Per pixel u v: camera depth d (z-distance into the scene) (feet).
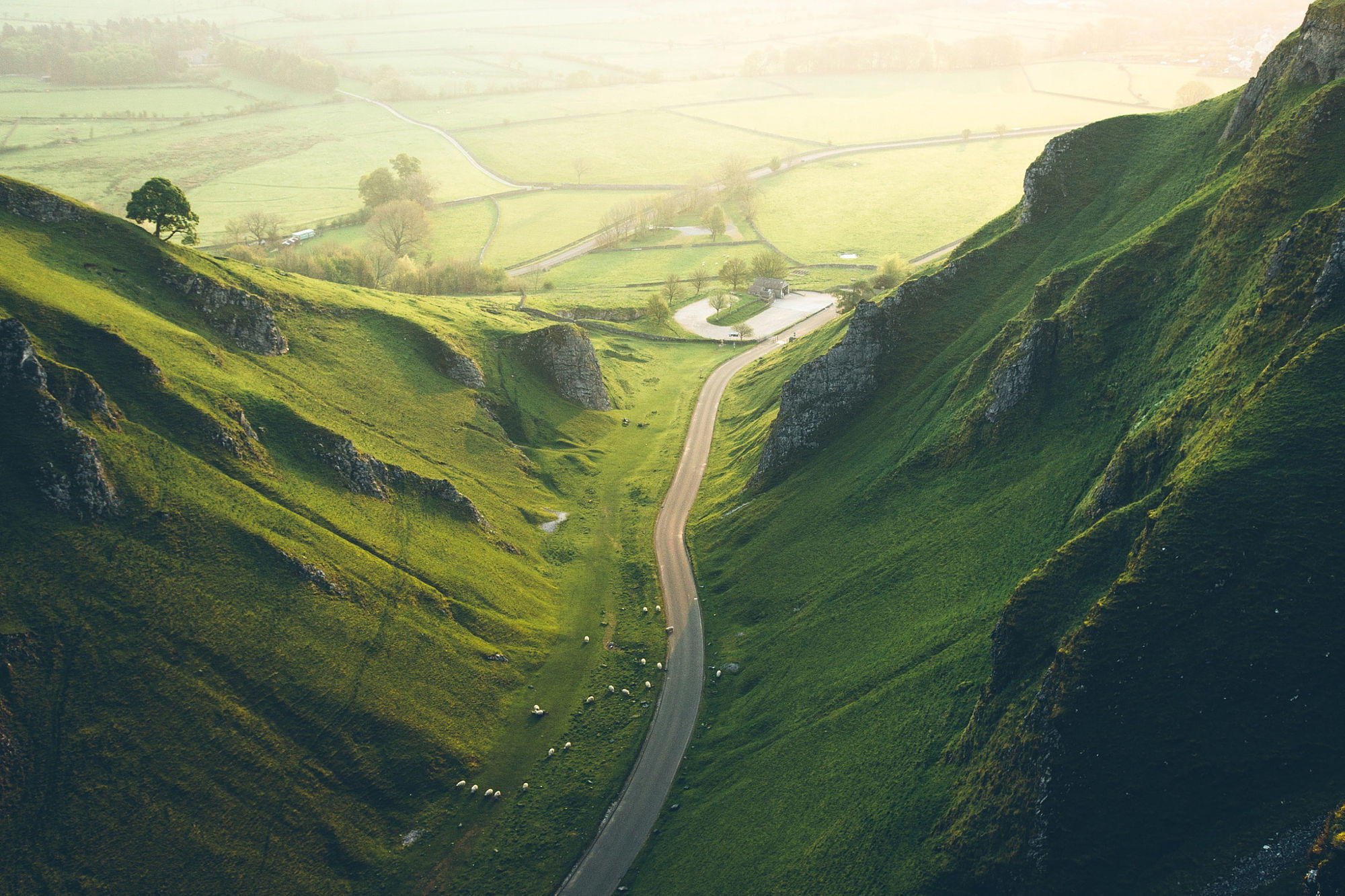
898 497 399.65
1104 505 290.97
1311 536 212.64
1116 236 443.73
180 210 473.67
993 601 303.48
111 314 381.40
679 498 514.68
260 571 333.42
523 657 372.17
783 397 488.44
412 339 529.04
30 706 267.39
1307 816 185.16
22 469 303.48
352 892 276.41
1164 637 215.72
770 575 409.08
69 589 292.20
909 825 244.63
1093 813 205.05
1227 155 395.34
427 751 317.22
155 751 276.00
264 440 386.93
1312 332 253.85
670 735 338.34
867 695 302.45
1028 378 377.30
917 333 475.31
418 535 396.98
